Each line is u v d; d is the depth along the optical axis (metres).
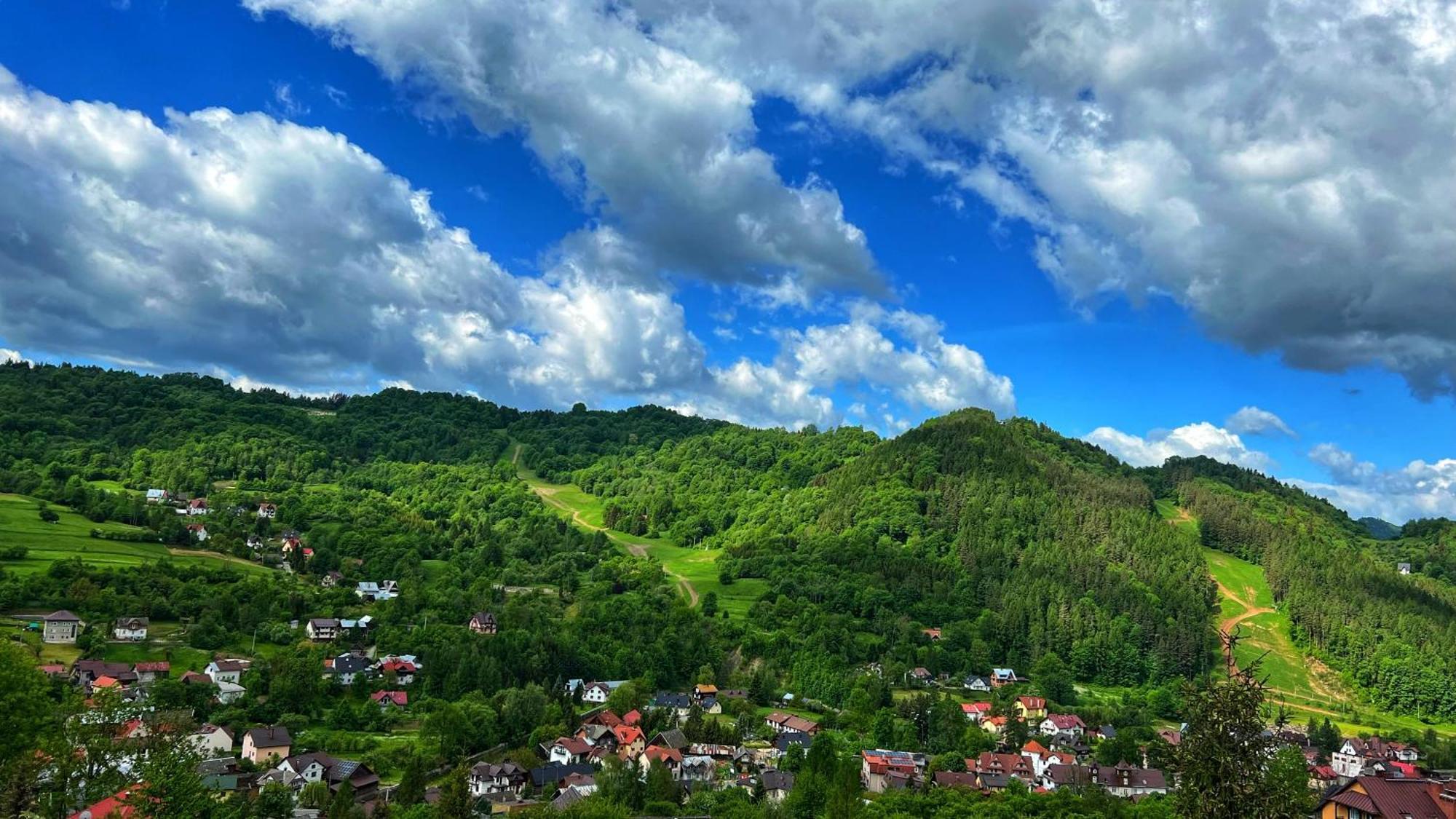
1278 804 49.00
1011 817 110.12
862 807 113.00
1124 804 116.00
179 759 66.12
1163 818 104.12
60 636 176.38
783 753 173.50
